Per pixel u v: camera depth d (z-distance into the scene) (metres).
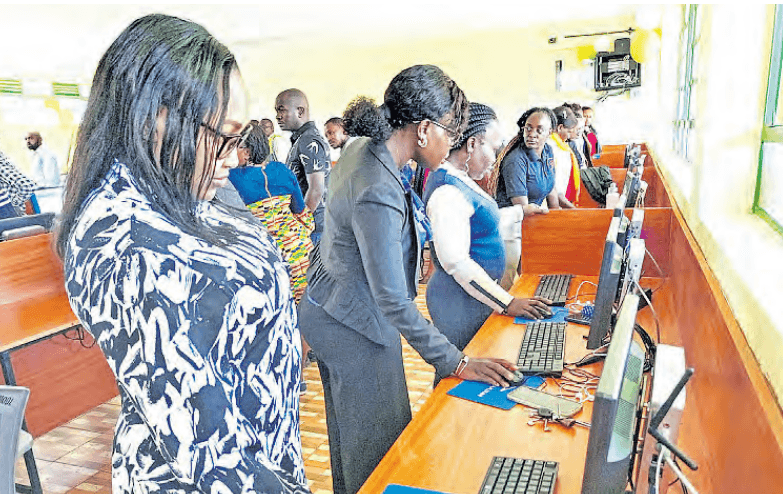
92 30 6.51
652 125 7.39
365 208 1.42
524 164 2.79
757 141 1.93
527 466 1.08
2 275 2.57
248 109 0.77
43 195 7.03
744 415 1.13
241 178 2.80
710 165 1.99
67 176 0.72
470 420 1.28
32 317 2.39
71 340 2.96
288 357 0.81
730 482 1.24
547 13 7.04
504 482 1.04
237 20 6.75
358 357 1.63
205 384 0.66
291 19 6.77
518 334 1.78
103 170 0.70
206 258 0.69
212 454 0.67
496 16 7.17
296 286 2.93
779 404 0.98
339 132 4.34
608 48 7.97
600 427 0.69
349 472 1.72
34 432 2.79
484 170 2.00
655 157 5.15
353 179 1.47
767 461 0.95
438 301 2.06
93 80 0.71
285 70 9.98
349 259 1.55
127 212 0.67
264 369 0.76
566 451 1.15
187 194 0.71
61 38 6.81
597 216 2.45
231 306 0.71
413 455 1.16
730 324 1.31
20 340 2.12
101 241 0.66
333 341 1.64
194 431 0.66
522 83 8.74
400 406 1.71
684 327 1.99
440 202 1.89
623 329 0.85
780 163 1.70
